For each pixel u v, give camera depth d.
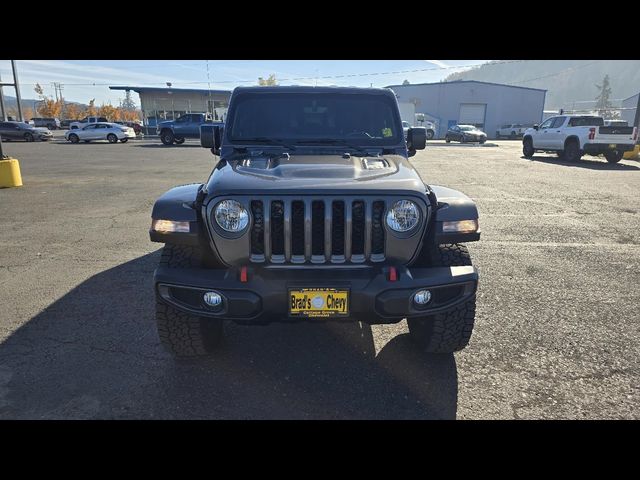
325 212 2.60
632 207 8.98
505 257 5.68
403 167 3.20
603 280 4.87
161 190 10.84
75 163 17.42
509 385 2.95
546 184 12.09
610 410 2.70
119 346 3.42
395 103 4.01
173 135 29.77
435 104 52.91
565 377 3.04
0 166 11.07
